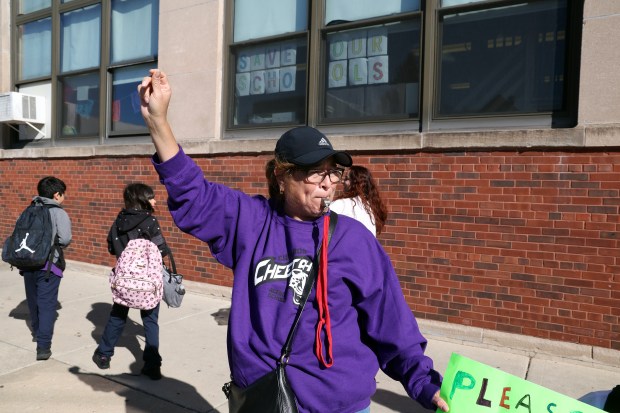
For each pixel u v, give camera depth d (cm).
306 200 166
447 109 508
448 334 477
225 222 177
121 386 383
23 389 376
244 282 169
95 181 770
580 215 424
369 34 553
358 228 174
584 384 384
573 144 423
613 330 414
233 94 652
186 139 665
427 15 507
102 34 784
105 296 644
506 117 477
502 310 457
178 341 479
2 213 902
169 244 685
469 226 470
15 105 828
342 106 571
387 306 171
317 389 157
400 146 499
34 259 416
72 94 839
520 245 448
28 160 859
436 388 159
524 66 473
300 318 160
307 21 594
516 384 155
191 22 661
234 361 163
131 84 765
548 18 462
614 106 415
